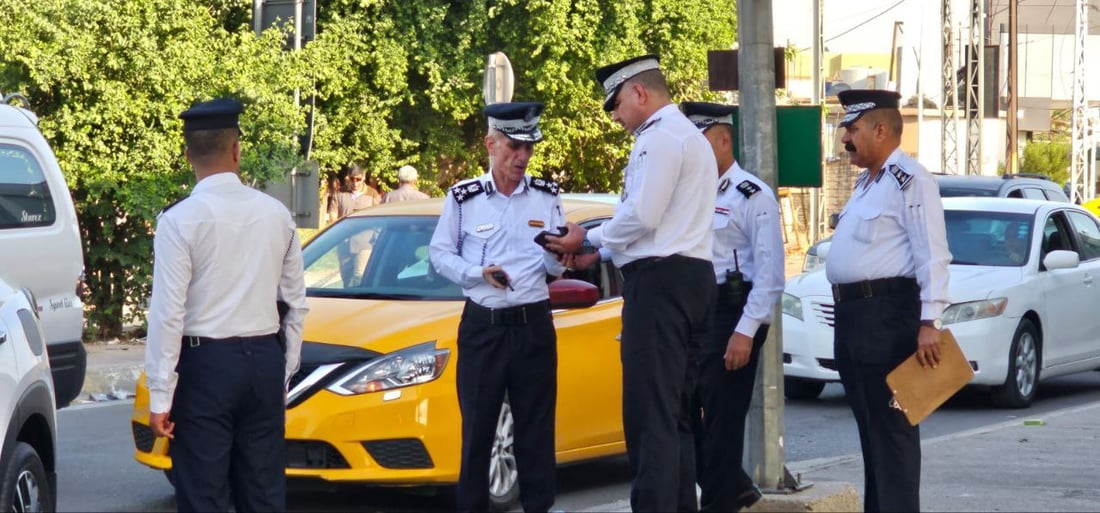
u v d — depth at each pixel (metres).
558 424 7.87
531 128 6.58
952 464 8.46
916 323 5.89
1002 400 12.07
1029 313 12.32
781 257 6.43
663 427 5.53
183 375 5.19
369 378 7.21
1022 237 12.71
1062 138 70.44
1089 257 13.38
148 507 7.76
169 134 15.62
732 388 6.49
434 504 7.92
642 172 5.44
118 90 15.16
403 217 8.73
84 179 14.96
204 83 16.03
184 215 5.15
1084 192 43.47
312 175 14.49
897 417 5.93
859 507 6.91
